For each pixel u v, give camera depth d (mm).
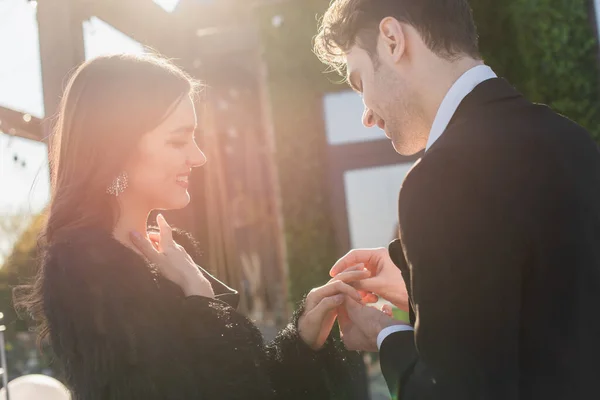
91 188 1423
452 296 925
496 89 1081
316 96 4918
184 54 3711
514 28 4148
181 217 3428
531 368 932
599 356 938
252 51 5336
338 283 1533
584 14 4102
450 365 918
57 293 1303
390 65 1177
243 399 1307
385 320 1353
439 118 1104
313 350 1558
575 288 935
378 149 4879
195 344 1315
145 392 1233
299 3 4879
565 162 992
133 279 1314
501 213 933
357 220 4887
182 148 1495
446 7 1134
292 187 4879
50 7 2688
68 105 1460
